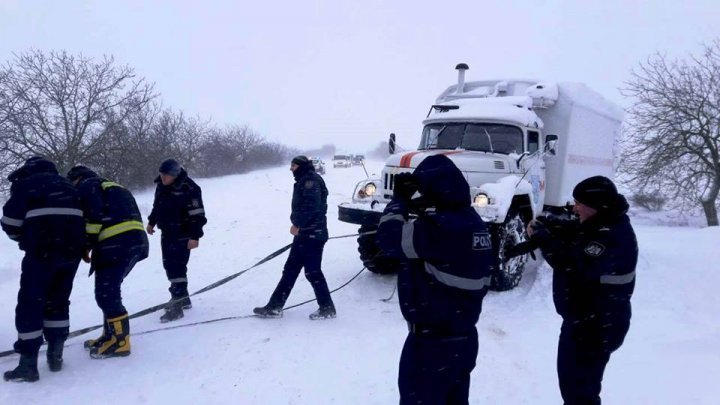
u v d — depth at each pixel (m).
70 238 3.88
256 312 5.22
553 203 7.89
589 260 2.88
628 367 4.20
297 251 5.13
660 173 15.43
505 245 6.34
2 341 4.65
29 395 3.59
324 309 5.21
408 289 2.69
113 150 15.35
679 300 5.89
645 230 12.38
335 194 19.00
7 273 6.85
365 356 4.32
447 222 2.60
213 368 4.05
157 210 5.16
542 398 3.67
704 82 14.78
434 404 2.62
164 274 7.08
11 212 3.71
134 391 3.69
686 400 3.57
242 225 11.46
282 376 3.93
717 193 14.80
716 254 7.55
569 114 7.74
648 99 15.30
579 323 2.98
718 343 4.66
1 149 12.86
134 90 15.36
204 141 28.86
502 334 4.96
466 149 7.33
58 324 3.97
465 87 8.91
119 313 4.25
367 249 6.93
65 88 13.78
